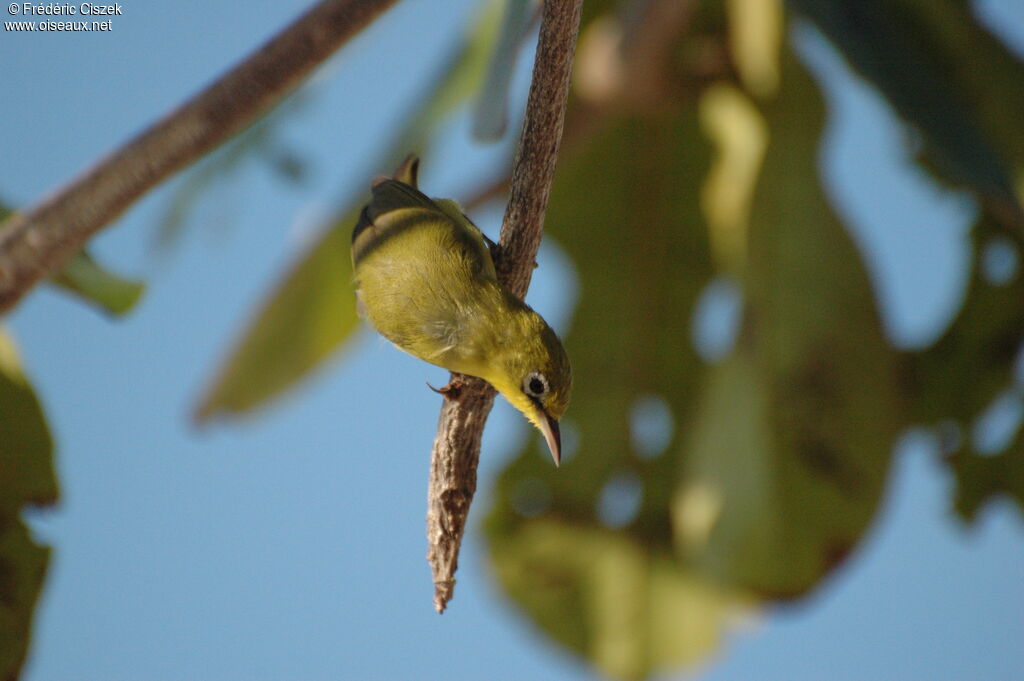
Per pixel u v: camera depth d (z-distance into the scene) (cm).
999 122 920
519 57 646
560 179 1190
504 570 1202
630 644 1166
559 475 1216
